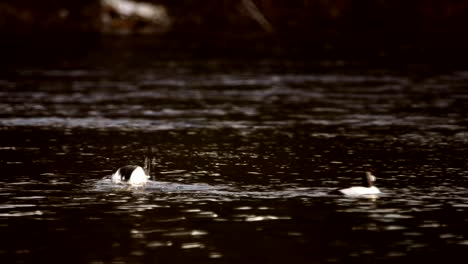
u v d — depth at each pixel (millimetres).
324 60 126312
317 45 150125
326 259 34469
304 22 180375
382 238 37250
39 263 34000
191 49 144625
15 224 39344
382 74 108188
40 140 61750
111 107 79250
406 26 173250
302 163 53594
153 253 35156
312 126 68438
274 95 88500
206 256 34781
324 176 49750
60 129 66688
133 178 47469
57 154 56344
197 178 49031
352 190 45250
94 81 101125
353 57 130125
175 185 47094
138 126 68250
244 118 72688
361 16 178375
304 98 86062
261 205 42781
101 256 34812
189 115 74375
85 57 130750
